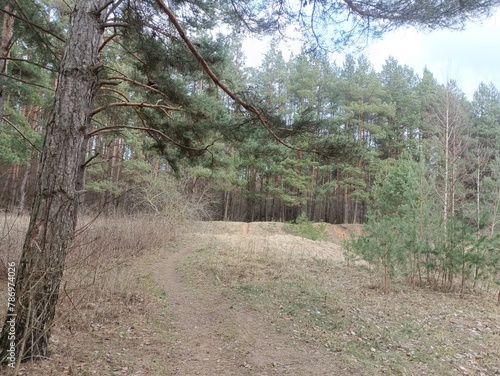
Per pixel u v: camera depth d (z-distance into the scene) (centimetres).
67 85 374
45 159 361
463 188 2188
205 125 660
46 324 351
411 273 813
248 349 463
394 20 470
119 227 1119
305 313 609
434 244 795
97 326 493
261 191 3253
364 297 707
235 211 3609
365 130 2892
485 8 427
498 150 2689
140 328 515
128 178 2150
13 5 659
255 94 531
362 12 477
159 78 658
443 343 486
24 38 736
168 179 1861
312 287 761
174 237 1455
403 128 3130
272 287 760
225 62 678
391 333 521
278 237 1566
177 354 439
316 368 407
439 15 446
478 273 761
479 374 396
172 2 564
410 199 886
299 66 2706
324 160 565
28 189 2042
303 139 548
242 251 1137
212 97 735
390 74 3309
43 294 343
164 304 651
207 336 512
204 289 767
